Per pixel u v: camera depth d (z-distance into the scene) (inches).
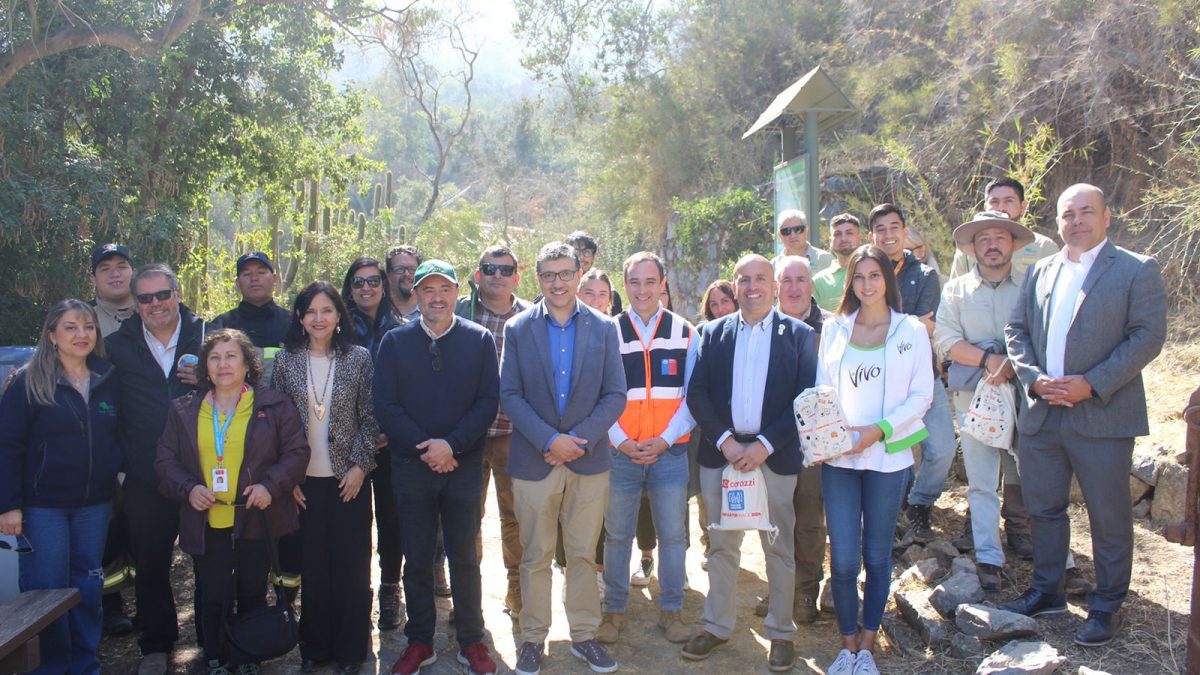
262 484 164.6
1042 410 170.2
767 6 679.1
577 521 174.4
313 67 494.0
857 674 161.2
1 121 308.5
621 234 796.6
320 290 176.4
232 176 508.4
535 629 174.1
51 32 355.6
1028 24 364.8
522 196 1357.0
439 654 182.2
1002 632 163.9
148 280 175.9
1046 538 173.2
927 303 207.9
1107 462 163.3
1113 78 333.7
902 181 395.2
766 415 170.4
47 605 144.4
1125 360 158.7
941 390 209.3
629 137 758.5
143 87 391.2
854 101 511.5
